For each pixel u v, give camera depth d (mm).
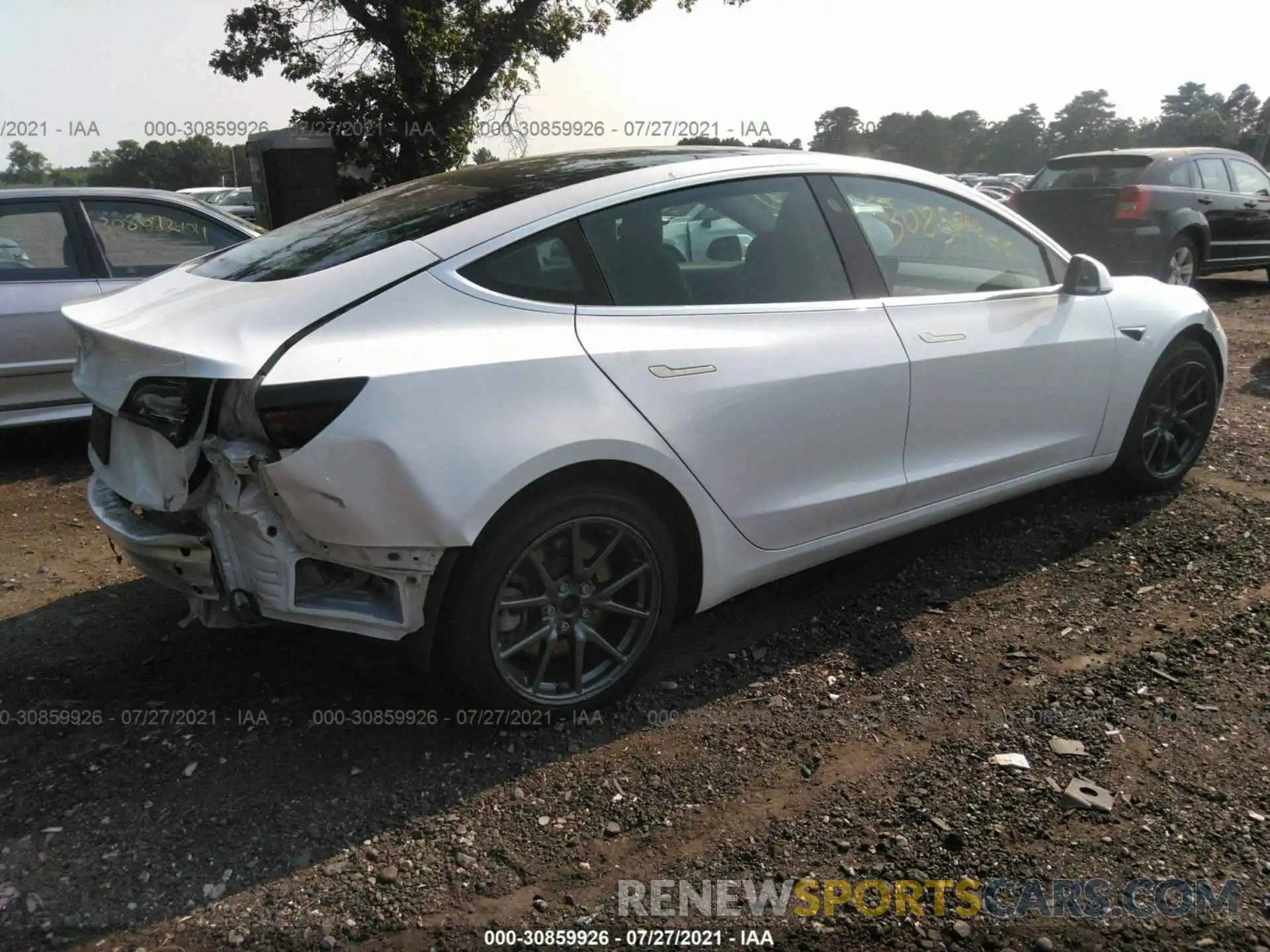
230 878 2219
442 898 2162
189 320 2482
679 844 2322
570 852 2301
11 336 5055
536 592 2678
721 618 3461
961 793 2465
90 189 5449
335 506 2309
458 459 2377
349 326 2398
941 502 3535
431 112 15172
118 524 2676
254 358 2273
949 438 3471
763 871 2227
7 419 5121
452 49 14469
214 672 3111
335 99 14906
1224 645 3123
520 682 2707
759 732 2768
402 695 2961
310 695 2969
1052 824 2344
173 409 2375
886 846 2289
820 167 3289
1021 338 3604
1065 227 9812
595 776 2580
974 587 3629
